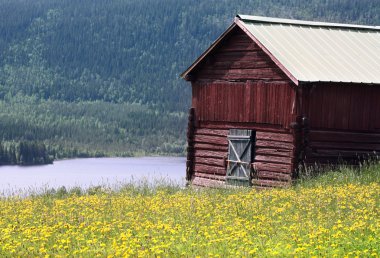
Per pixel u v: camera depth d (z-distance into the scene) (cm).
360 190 3172
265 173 4288
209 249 2177
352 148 4312
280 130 4238
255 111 4381
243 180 4384
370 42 4716
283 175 4188
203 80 4728
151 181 4253
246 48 4462
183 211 2845
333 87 4241
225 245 2216
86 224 2639
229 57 4559
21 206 3256
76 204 3234
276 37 4384
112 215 2847
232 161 4469
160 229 2494
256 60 4400
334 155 4250
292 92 4175
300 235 2323
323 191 3178
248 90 4431
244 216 2747
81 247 2255
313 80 4022
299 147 4134
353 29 4847
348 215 2609
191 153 4778
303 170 4128
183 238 2289
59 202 3338
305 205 2866
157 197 3369
